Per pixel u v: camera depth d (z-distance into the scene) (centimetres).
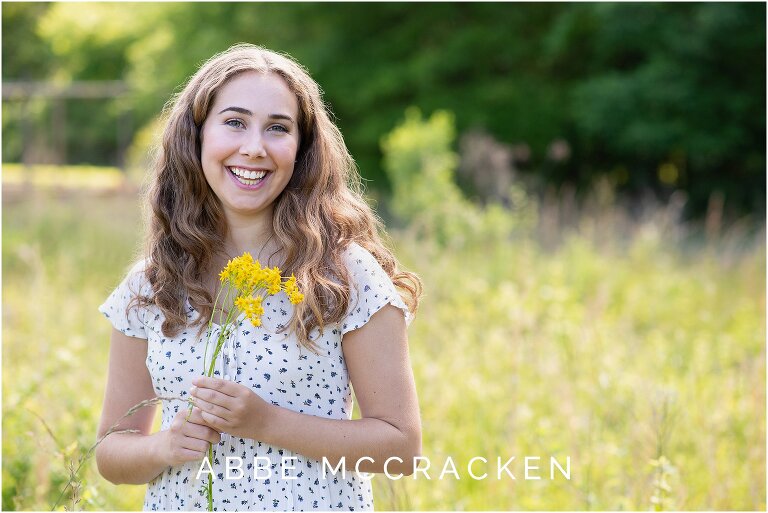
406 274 225
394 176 1001
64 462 268
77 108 2167
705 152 1290
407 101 1395
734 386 414
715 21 1177
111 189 1263
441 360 477
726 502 318
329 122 222
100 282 700
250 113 203
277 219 208
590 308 559
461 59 1335
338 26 1373
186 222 211
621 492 313
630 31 1243
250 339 200
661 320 645
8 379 377
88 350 466
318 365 200
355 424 196
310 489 198
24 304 557
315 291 200
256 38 1416
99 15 2027
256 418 188
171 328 204
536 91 1362
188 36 1476
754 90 1278
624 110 1268
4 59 2298
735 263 800
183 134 212
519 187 1313
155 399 195
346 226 215
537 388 423
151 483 212
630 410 341
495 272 730
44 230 895
